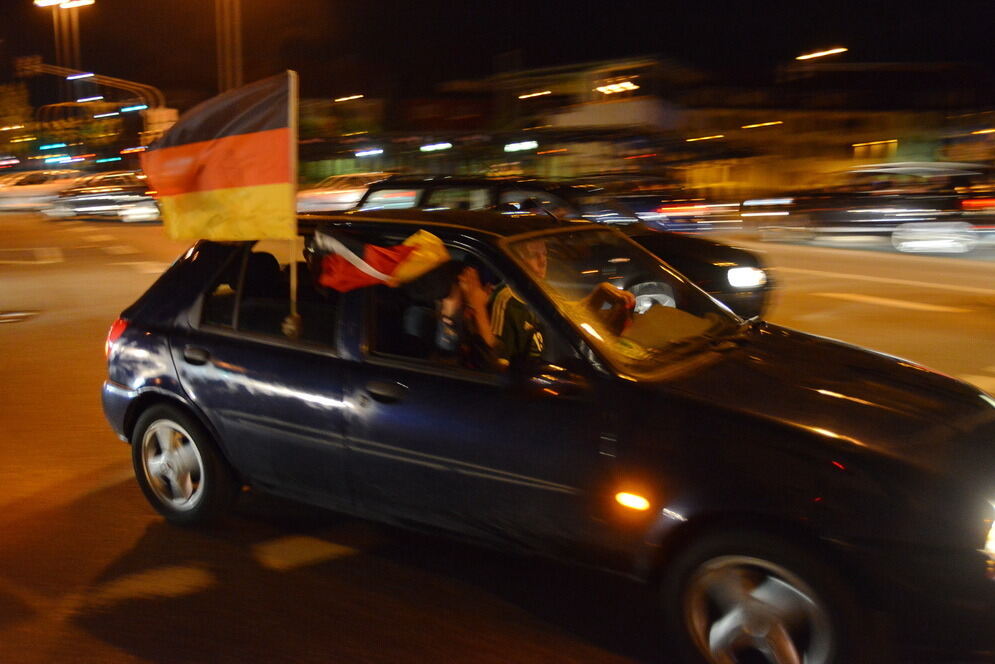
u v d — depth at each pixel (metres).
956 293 12.48
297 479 4.05
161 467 4.51
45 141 74.69
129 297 12.34
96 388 7.31
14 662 3.35
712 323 4.11
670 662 3.36
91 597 3.82
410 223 4.02
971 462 2.99
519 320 3.73
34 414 6.57
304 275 4.18
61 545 4.33
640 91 42.78
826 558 2.85
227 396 4.15
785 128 49.84
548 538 3.42
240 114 3.99
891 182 19.31
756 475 2.96
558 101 44.75
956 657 2.79
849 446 2.96
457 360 3.64
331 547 4.30
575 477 3.28
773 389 3.33
